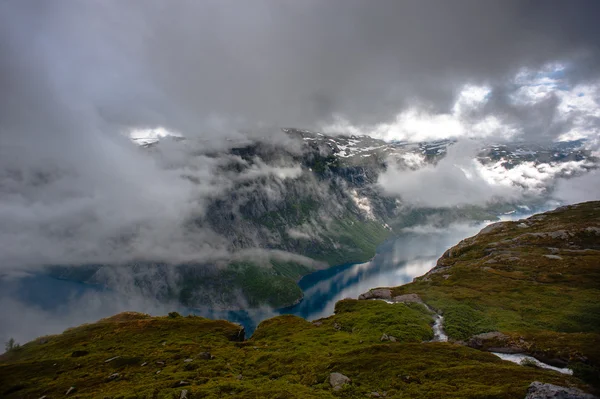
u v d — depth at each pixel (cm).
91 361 8088
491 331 7269
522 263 13250
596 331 6894
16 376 7525
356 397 4616
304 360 6550
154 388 5566
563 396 3622
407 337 7419
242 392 5053
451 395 4247
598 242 14462
